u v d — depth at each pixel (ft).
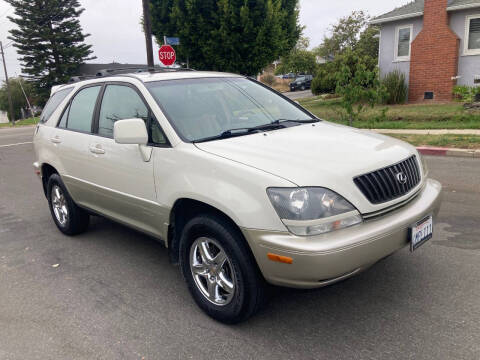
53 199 18.01
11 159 41.75
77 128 15.58
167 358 9.55
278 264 9.03
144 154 11.96
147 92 12.57
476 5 49.57
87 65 168.14
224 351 9.66
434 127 38.32
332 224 8.91
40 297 12.72
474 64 52.34
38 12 154.40
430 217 10.91
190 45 57.36
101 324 11.07
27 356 9.92
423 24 54.70
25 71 159.33
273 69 206.28
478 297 11.19
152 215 12.17
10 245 17.26
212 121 12.26
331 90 78.13
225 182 9.84
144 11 44.60
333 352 9.39
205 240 10.69
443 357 8.98
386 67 61.16
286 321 10.68
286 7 61.62
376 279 12.46
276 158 9.90
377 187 9.73
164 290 12.75
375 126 41.45
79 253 15.96
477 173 23.77
